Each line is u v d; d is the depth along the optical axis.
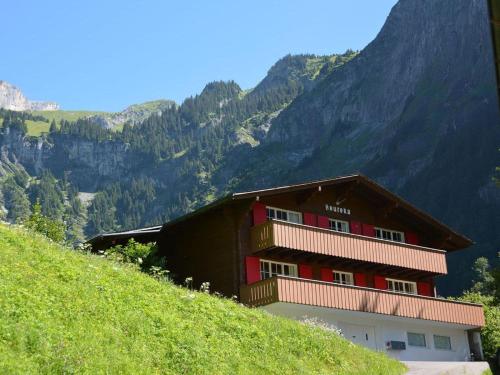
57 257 21.94
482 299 55.09
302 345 23.80
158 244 42.88
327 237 38.84
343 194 42.62
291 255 38.66
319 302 36.28
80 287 19.88
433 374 26.25
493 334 48.25
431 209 176.25
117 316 19.09
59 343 15.95
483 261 118.56
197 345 19.55
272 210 39.78
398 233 45.81
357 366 24.59
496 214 153.38
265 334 23.06
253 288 36.19
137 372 16.53
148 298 21.83
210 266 38.91
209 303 23.78
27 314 16.72
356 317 39.38
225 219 38.72
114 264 24.78
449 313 42.75
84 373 15.24
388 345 40.19
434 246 47.19
